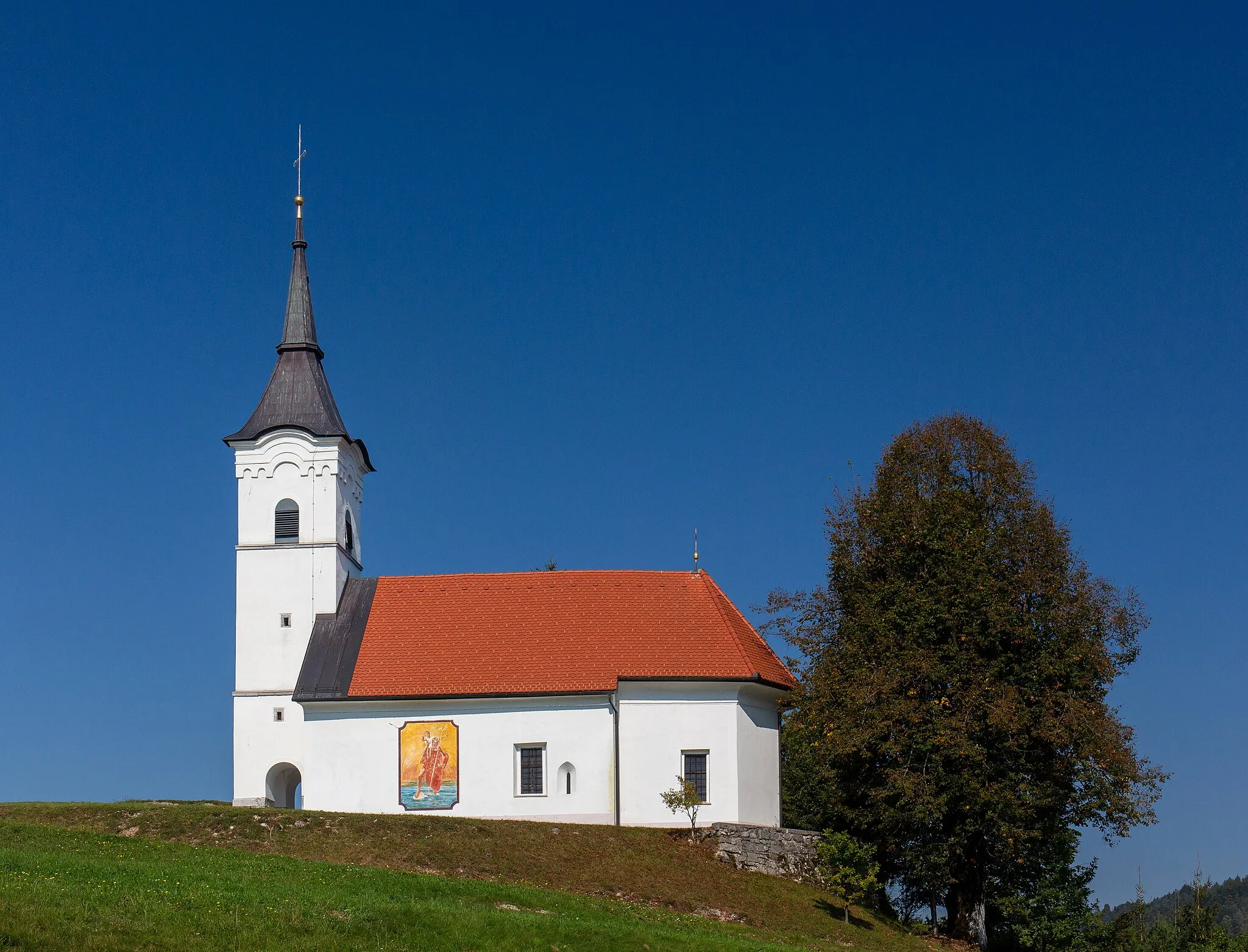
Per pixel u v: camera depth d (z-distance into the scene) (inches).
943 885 2367.1
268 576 2721.5
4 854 1615.4
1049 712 2267.5
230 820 2137.1
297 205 2955.2
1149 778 2257.6
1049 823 2313.0
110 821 2129.7
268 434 2765.7
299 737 2640.3
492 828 2225.6
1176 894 3678.6
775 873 2327.8
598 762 2488.9
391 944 1471.5
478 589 2746.1
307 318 2908.5
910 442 2517.2
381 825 2170.3
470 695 2512.3
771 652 2746.1
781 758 2923.2
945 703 2292.1
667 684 2513.5
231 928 1422.2
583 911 1817.2
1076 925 2363.4
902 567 2433.6
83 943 1311.5
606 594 2714.1
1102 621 2343.8
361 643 2650.1
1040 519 2397.9
